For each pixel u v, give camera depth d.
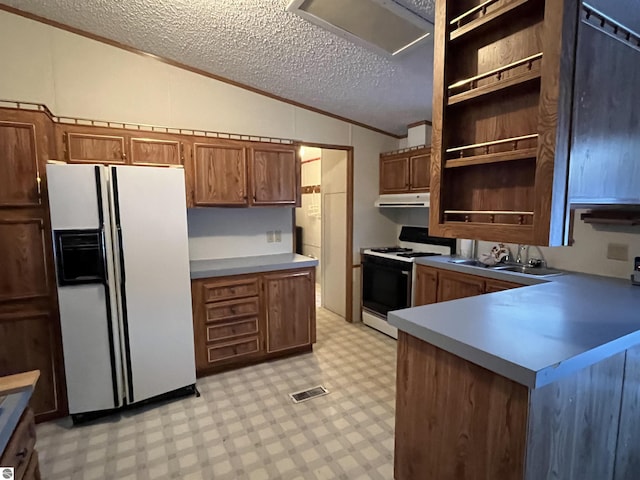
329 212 4.44
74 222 2.09
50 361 2.24
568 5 0.89
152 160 2.67
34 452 1.17
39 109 2.08
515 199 1.09
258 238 3.52
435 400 1.40
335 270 4.39
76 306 2.14
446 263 2.94
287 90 3.16
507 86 1.02
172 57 2.79
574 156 0.96
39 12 2.34
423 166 3.47
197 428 2.17
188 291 2.49
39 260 2.16
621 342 1.24
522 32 1.03
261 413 2.32
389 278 3.58
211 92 3.02
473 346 1.16
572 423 1.23
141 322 2.31
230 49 2.52
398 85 2.88
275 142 3.21
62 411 2.30
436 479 1.42
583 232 2.44
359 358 3.17
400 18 1.94
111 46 2.63
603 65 1.00
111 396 2.25
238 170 3.01
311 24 2.09
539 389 1.09
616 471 1.48
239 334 2.93
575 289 1.95
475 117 1.18
